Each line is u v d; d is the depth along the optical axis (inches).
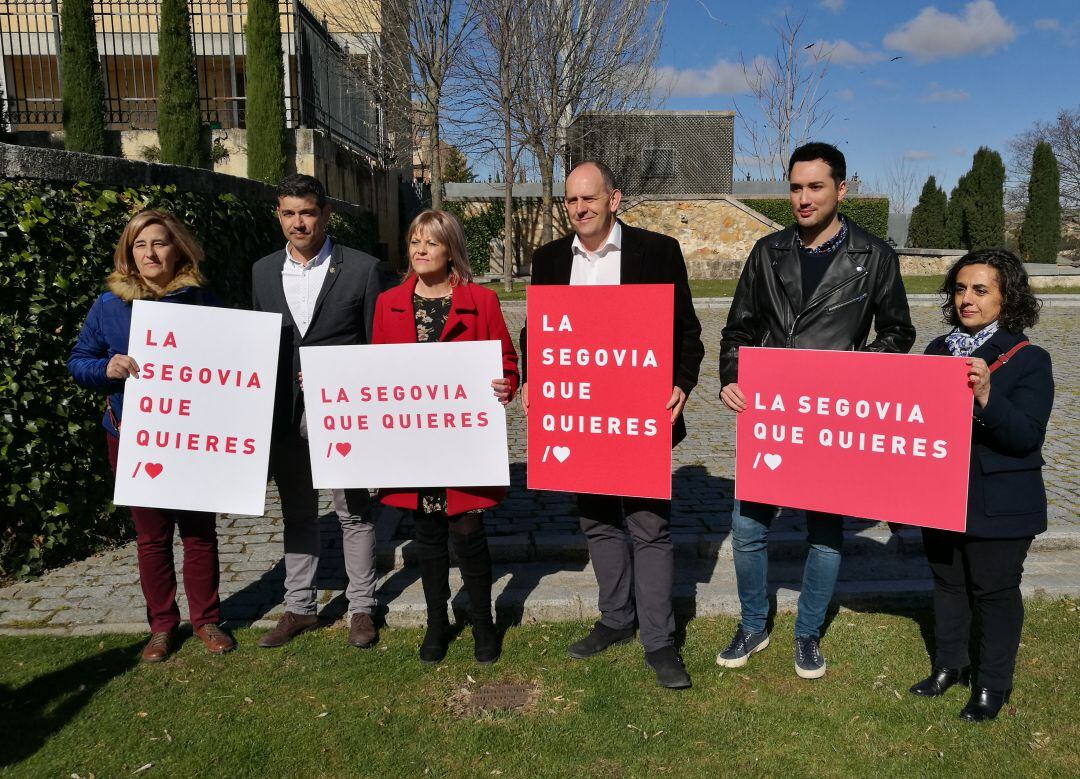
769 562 180.2
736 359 132.4
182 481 134.1
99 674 136.2
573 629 153.8
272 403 134.8
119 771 111.3
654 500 134.0
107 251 195.3
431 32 770.2
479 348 131.6
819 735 118.3
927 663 138.4
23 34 655.1
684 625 154.6
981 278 116.4
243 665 139.8
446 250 135.1
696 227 1042.1
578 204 126.5
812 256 127.0
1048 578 165.0
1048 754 112.5
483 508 137.1
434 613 142.9
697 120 1134.4
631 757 114.1
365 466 135.5
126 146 516.7
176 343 132.4
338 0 831.1
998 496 115.0
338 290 143.7
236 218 255.6
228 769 111.9
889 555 181.5
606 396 129.0
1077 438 265.9
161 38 482.3
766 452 126.6
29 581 174.2
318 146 534.3
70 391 182.7
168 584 143.1
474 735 119.2
